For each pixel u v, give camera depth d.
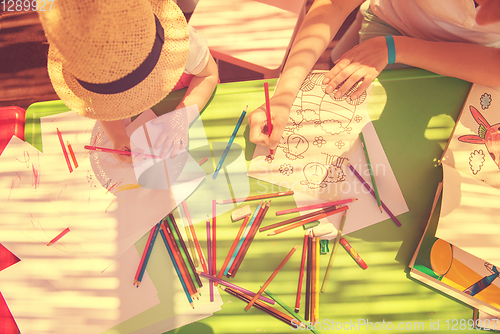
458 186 0.66
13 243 0.71
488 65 0.72
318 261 0.67
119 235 0.70
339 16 0.84
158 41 0.56
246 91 0.78
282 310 0.65
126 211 0.71
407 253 0.66
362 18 1.08
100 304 0.67
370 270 0.66
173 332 0.65
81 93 0.59
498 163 0.68
